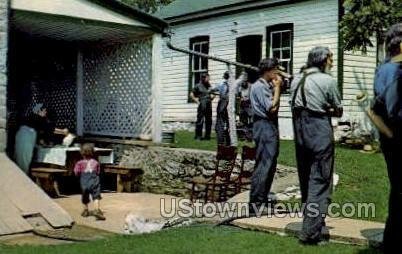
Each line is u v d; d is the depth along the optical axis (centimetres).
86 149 1055
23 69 1733
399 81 517
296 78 675
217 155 1144
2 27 1185
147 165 1417
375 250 607
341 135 1675
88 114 1717
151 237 720
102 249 673
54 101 1841
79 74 1731
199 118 1802
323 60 660
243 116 1733
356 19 1458
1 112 1173
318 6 1794
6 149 1188
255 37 2006
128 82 1576
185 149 1391
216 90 1773
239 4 2034
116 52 1617
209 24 2197
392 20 1423
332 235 654
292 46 1878
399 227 548
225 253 620
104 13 1384
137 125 1541
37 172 1295
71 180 1401
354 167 1129
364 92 1708
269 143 812
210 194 1220
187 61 2294
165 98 2409
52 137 1453
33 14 1267
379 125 534
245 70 1736
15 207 916
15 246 732
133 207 1146
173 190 1341
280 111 1883
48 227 894
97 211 1020
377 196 899
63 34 1533
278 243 653
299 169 680
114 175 1445
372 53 1803
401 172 533
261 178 813
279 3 1912
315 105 641
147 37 1505
